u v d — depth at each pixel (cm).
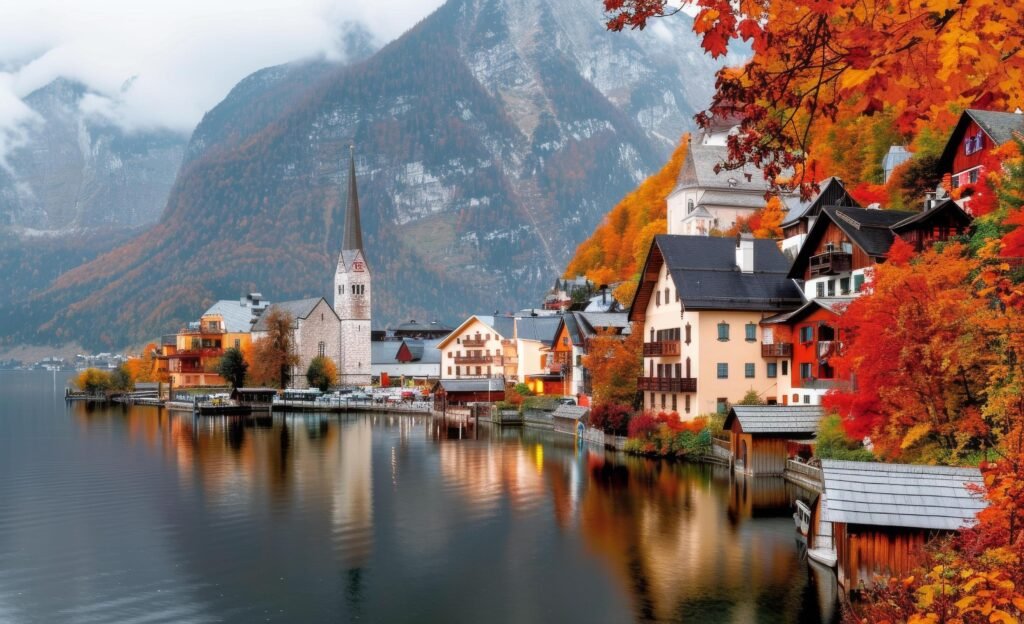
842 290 7288
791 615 3569
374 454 8938
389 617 3759
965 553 2081
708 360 7756
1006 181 5138
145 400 18200
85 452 9262
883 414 4816
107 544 5034
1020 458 1574
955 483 3525
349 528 5369
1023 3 812
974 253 5228
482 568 4444
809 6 911
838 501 3456
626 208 19838
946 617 1410
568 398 11925
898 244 5212
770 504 5659
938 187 7212
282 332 18200
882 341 4725
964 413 4481
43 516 5800
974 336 4381
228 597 4056
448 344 16338
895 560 3441
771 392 7812
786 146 1171
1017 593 1245
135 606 3947
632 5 1066
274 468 7938
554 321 14600
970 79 864
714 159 15088
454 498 6281
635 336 9281
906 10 848
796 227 9938
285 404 16925
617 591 3994
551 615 3722
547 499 6116
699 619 3588
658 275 8669
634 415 8788
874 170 11181
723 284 7962
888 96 892
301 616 3784
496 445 9600
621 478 6850
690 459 7538
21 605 3972
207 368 19800
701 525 5134
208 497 6456
